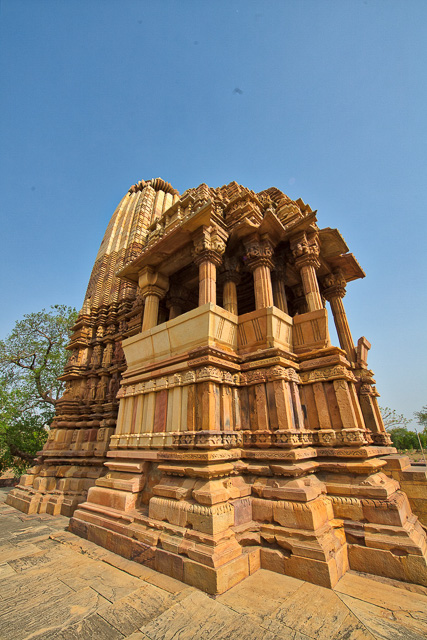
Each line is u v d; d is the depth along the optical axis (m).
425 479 7.75
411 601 4.39
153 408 8.40
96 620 3.97
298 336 8.87
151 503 6.45
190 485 6.14
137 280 12.65
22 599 4.58
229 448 7.01
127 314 15.92
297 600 4.38
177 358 8.05
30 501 12.02
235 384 7.79
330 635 3.60
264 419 7.19
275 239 10.57
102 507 7.79
